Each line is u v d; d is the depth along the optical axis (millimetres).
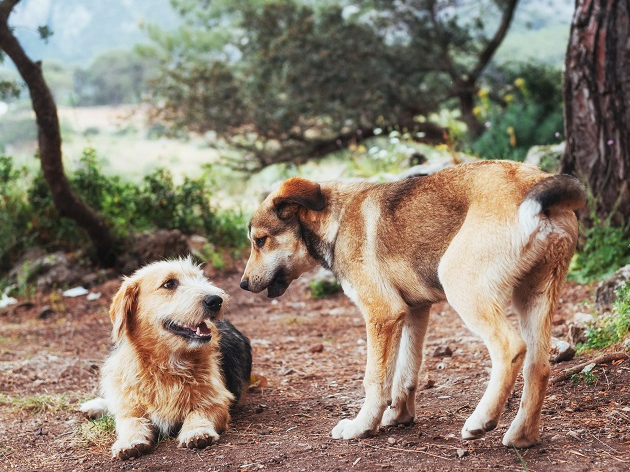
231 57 7156
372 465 1842
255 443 2020
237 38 7051
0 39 3416
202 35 7145
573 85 3059
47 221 4211
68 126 12555
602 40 2967
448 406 2160
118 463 1987
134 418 2082
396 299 1948
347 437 1979
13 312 3600
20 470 2021
